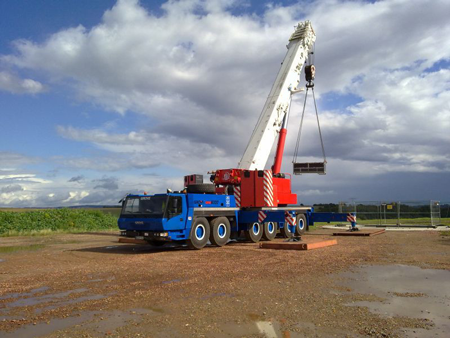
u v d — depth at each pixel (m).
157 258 12.35
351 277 8.70
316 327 5.23
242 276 8.91
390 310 6.03
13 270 10.16
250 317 5.68
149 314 5.88
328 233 22.84
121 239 18.28
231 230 17.27
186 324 5.38
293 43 23.72
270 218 16.84
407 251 13.44
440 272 9.33
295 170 23.95
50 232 24.27
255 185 18.34
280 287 7.70
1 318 5.74
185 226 14.48
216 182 18.42
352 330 5.10
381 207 30.92
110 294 7.23
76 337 4.89
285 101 22.50
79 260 12.05
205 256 12.72
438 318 5.61
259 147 21.22
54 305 6.46
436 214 29.28
